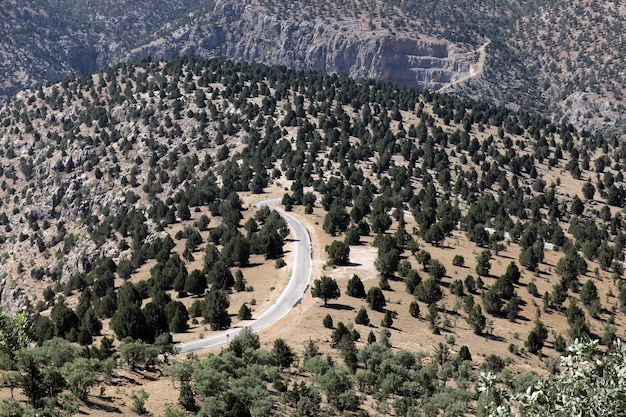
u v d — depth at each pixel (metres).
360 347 98.38
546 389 27.08
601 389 25.94
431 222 177.62
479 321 113.94
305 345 97.25
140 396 68.25
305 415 69.75
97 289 163.38
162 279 140.25
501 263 152.25
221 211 197.50
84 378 63.88
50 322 109.81
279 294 126.44
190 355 86.50
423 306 122.75
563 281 135.50
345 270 138.25
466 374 88.62
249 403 67.88
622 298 135.50
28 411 55.03
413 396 79.38
